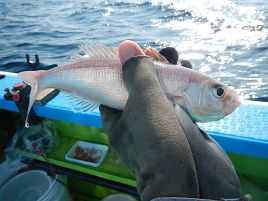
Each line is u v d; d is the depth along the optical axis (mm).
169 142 158
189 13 2266
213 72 1341
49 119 467
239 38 1717
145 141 163
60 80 306
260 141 326
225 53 1525
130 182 386
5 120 487
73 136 467
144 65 194
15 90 442
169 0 2650
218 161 185
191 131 186
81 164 420
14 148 457
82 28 2086
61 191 405
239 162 364
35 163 440
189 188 155
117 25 2121
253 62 1409
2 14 2572
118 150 193
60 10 2635
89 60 293
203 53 1549
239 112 380
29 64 562
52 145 454
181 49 1616
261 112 376
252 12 2150
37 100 423
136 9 2502
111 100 275
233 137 335
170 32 1902
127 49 217
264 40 1657
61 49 1693
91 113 396
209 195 168
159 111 167
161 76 268
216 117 272
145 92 176
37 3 2965
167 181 155
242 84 1223
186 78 268
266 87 1180
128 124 178
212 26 1954
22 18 2418
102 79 281
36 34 1991
